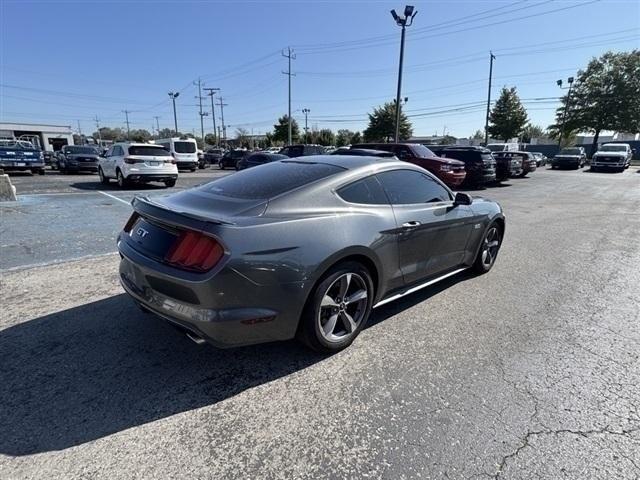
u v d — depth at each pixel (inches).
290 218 103.6
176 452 79.2
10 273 178.2
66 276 175.3
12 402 92.6
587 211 404.5
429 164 530.6
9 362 108.9
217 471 74.9
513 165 716.0
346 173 123.2
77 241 235.0
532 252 238.8
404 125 2003.0
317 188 114.1
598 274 197.2
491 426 88.4
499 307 154.0
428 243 144.6
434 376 107.2
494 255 201.2
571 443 83.7
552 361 115.6
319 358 115.3
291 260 99.7
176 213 100.2
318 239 105.1
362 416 91.0
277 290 98.5
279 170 131.5
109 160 561.9
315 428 87.0
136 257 105.0
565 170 1172.5
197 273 91.7
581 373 109.8
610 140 2434.8
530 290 173.3
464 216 163.0
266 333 100.3
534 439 84.7
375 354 118.0
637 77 1689.2
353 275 116.6
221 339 94.3
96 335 124.3
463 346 123.5
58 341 120.3
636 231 305.1
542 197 524.4
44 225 275.7
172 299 97.2
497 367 112.0
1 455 76.9
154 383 101.4
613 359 117.3
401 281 136.7
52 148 2458.2
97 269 185.2
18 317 135.1
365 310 123.3
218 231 91.7
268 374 106.7
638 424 89.8
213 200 111.6
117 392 97.4
